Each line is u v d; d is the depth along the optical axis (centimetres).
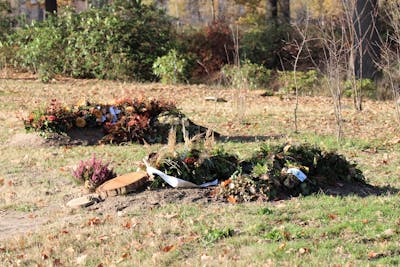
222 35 3066
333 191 955
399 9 1961
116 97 2097
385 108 1920
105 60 2564
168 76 2475
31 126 1405
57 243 787
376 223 798
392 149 1352
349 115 1753
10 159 1257
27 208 947
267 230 797
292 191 942
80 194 995
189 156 979
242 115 1658
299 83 2356
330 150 1014
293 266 677
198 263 703
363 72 2444
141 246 764
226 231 784
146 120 1419
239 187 927
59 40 2617
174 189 948
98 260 738
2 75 2573
